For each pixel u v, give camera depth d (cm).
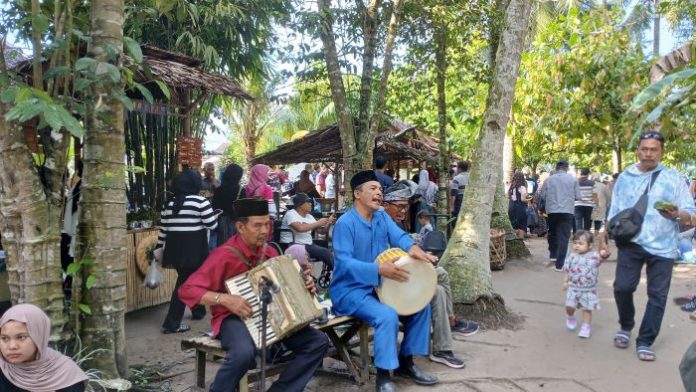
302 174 1273
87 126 364
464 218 598
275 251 380
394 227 446
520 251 963
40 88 345
